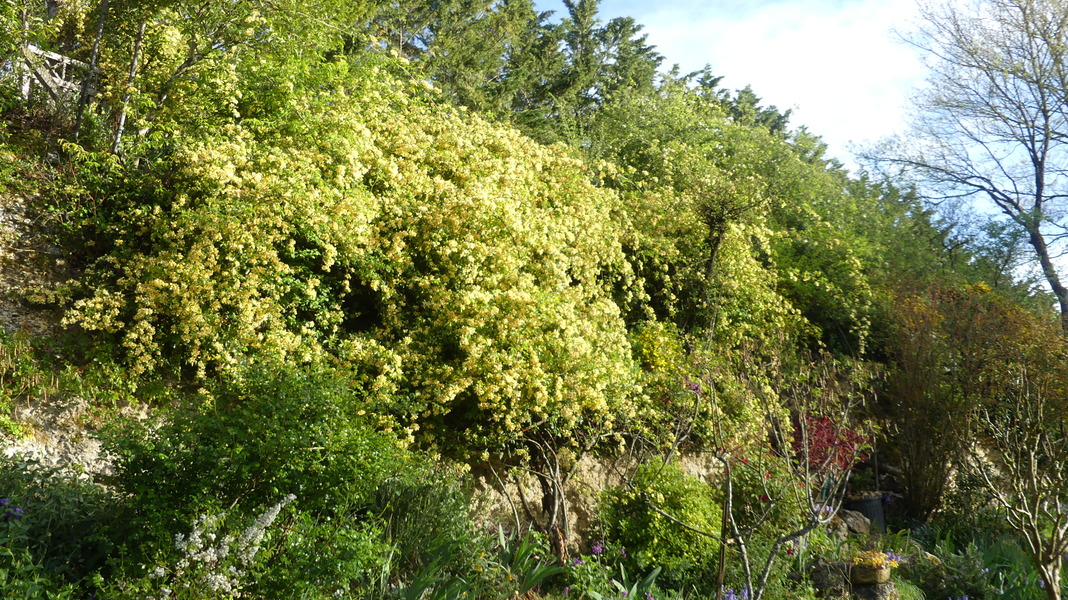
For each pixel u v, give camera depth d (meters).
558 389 7.52
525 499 8.02
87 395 6.17
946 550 8.88
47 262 6.98
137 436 4.41
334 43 9.32
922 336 11.55
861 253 14.41
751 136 15.88
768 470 8.12
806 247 14.39
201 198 7.13
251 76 8.36
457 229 7.84
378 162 7.92
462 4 21.36
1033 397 9.18
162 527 4.07
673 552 7.11
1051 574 6.11
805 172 15.61
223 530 4.29
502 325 7.49
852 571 7.22
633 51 28.38
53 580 4.00
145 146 7.67
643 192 12.26
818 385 9.80
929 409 10.96
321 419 4.68
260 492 4.49
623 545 7.34
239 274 6.62
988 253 17.59
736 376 9.57
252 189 6.98
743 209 11.71
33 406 6.01
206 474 4.35
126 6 8.16
